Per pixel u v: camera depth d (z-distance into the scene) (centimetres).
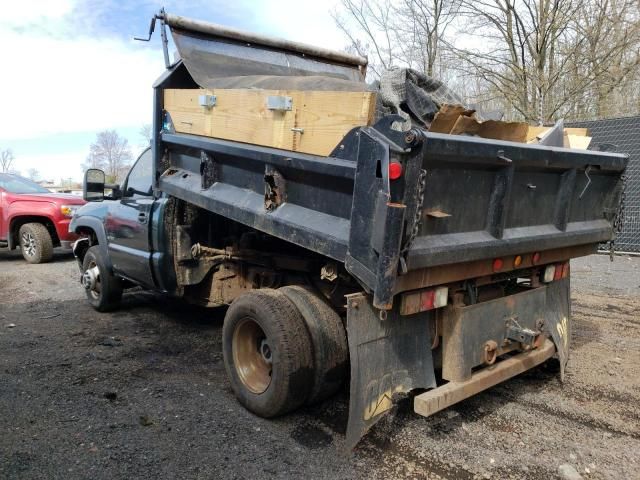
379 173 273
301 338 348
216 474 301
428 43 1486
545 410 390
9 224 1073
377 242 272
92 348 518
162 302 709
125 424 359
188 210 515
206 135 429
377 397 313
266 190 362
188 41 467
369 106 291
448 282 330
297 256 430
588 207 427
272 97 352
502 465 316
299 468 309
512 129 369
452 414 382
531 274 417
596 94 1452
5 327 590
